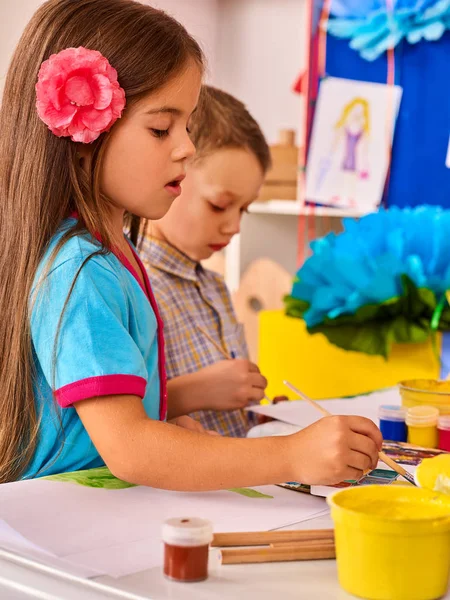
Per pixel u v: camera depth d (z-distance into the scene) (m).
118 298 0.86
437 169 1.99
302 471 0.76
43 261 0.87
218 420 1.43
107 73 0.88
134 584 0.57
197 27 3.58
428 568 0.56
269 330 1.72
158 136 0.91
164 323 1.38
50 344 0.82
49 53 0.92
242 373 1.23
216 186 1.37
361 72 2.04
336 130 2.06
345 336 1.54
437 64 1.96
